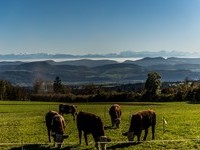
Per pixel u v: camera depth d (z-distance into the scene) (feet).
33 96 514.68
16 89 580.30
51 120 104.32
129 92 481.87
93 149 94.53
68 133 123.85
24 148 97.35
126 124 145.07
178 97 436.76
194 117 169.58
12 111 259.39
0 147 99.30
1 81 586.45
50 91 648.38
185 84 512.63
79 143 101.04
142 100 458.91
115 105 144.56
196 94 426.10
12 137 119.34
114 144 99.55
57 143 94.58
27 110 269.85
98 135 95.96
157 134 116.47
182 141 102.63
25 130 135.03
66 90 639.76
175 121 152.25
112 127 136.77
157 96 446.19
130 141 99.96
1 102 414.82
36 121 166.30
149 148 94.68
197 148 94.43
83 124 98.43
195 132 120.37
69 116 192.24
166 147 95.55
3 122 164.76
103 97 469.16
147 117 102.22
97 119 96.58
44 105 342.44
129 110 246.47
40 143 103.50
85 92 570.87
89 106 312.29
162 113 196.95
